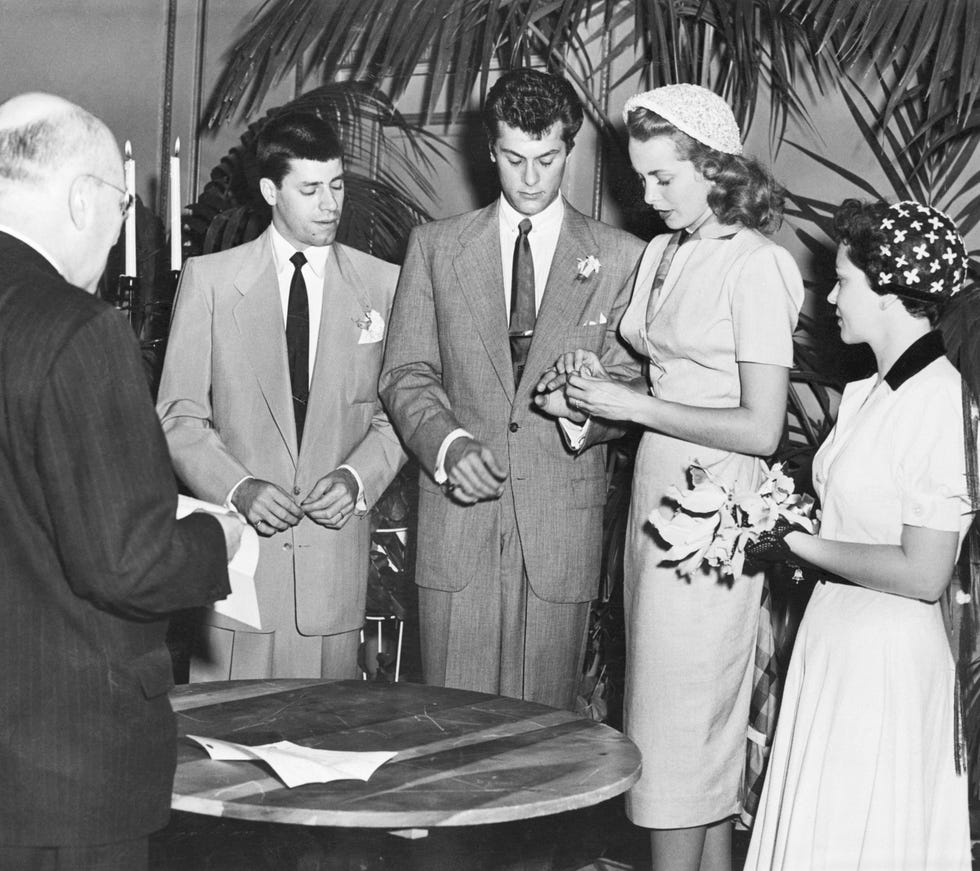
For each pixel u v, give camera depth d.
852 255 2.17
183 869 2.58
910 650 2.10
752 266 2.48
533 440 2.81
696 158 2.51
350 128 4.73
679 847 2.63
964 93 2.97
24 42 5.02
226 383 2.90
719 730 2.61
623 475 3.54
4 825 1.55
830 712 2.15
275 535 2.87
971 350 2.72
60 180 1.63
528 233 2.84
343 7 3.53
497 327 2.81
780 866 2.20
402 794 1.75
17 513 1.55
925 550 2.04
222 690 2.31
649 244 2.79
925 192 3.81
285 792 1.74
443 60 3.35
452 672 2.85
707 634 2.57
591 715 3.60
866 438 2.13
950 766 2.16
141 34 5.29
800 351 3.56
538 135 2.68
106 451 1.52
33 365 1.52
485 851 2.43
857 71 3.93
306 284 2.95
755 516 2.14
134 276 3.03
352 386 2.94
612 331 2.85
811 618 2.24
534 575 2.79
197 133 5.28
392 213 4.01
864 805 2.10
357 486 2.87
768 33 3.87
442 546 2.83
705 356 2.55
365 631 3.82
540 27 3.99
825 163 3.83
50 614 1.56
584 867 2.93
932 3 3.05
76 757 1.56
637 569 2.64
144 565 1.53
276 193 2.90
